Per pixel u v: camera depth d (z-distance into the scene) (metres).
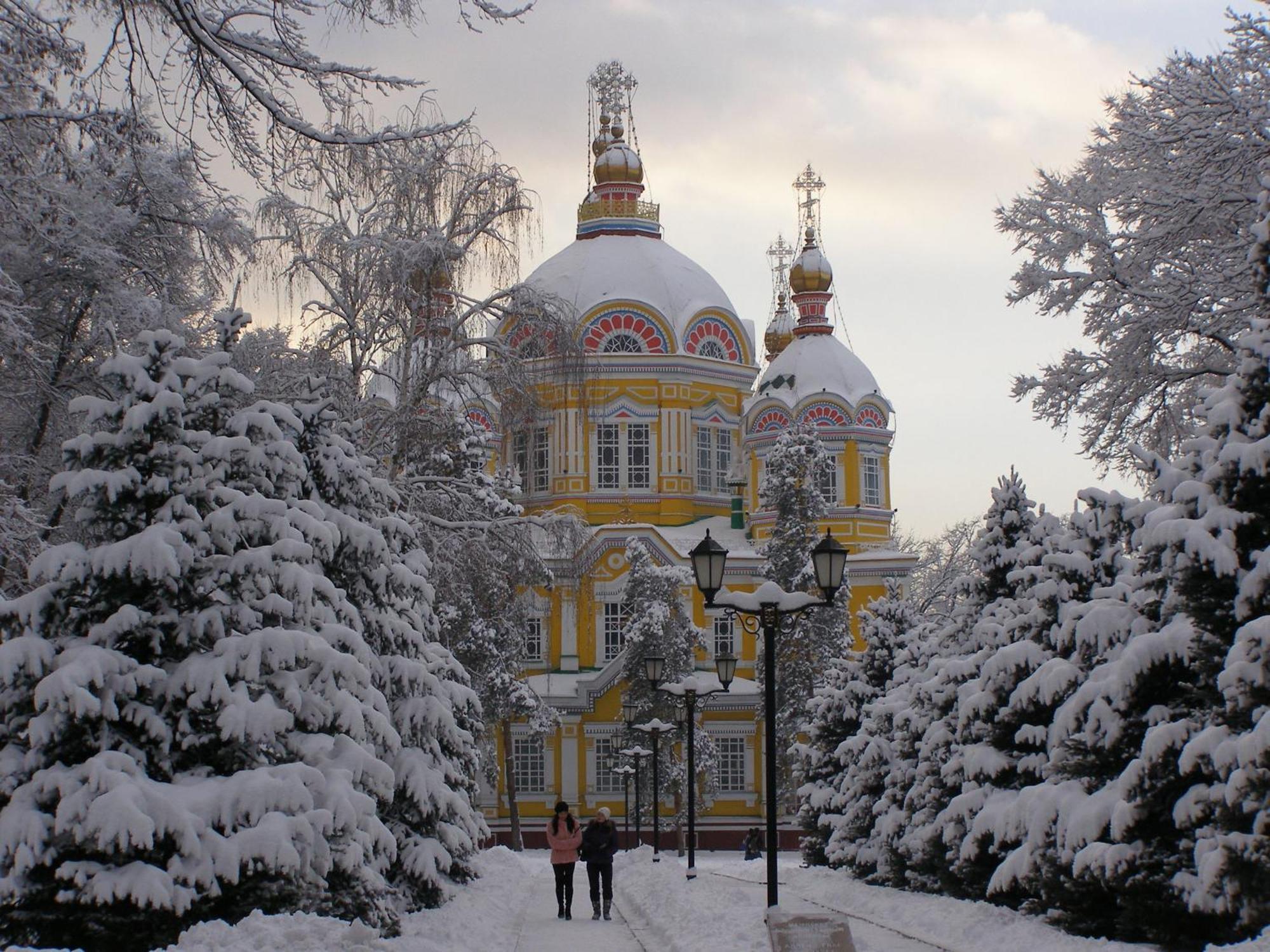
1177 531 16.02
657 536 70.94
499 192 30.95
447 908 21.61
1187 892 15.40
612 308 75.56
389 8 17.11
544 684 69.75
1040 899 19.45
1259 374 16.42
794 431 64.88
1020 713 21.80
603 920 26.72
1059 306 32.22
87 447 16.69
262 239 30.28
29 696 15.62
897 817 27.27
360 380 31.59
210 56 17.47
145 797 14.87
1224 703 16.41
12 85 20.55
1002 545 26.47
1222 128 28.84
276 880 15.40
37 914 14.67
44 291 26.58
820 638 63.03
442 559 30.81
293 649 16.27
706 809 65.88
